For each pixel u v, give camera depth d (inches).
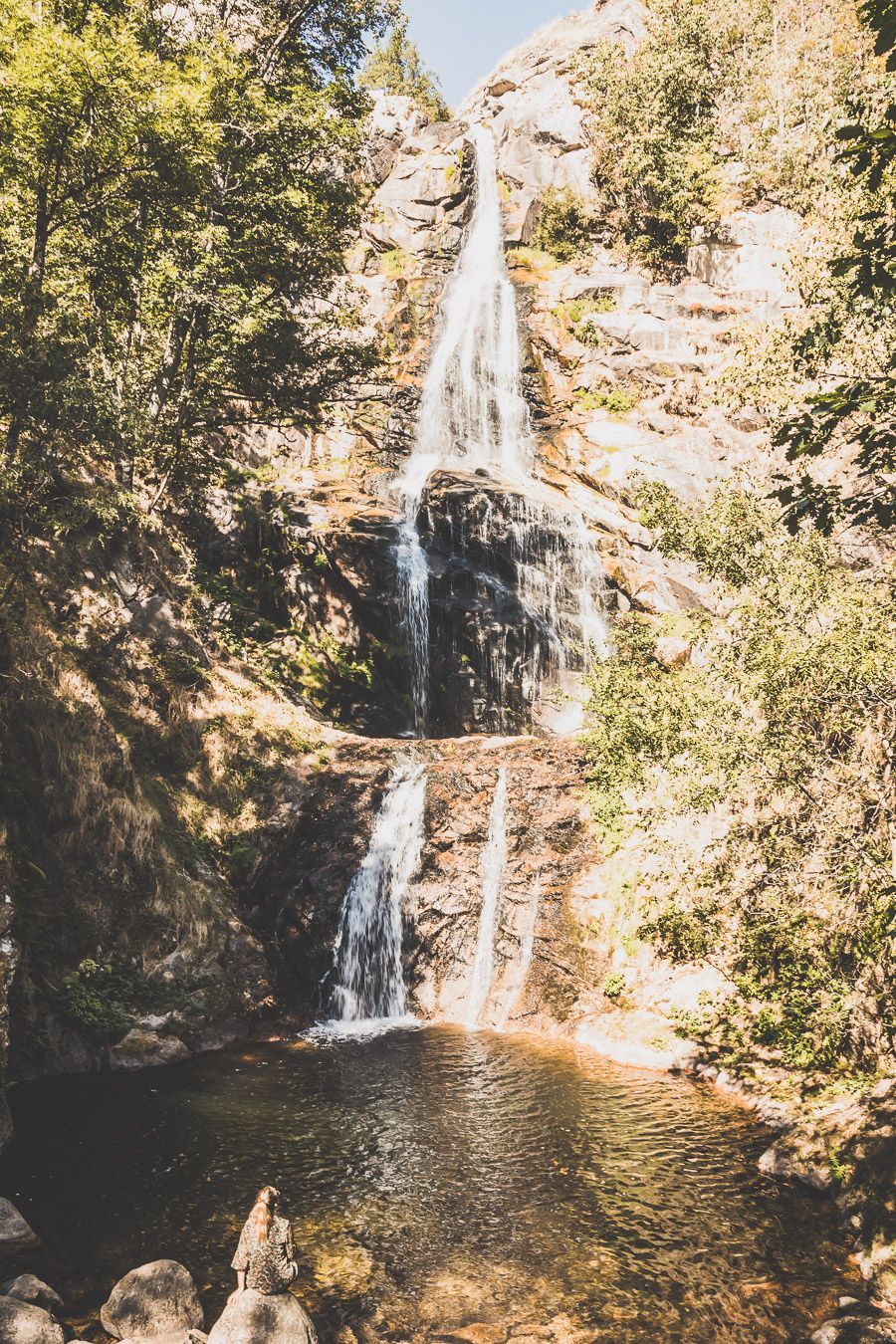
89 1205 355.3
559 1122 444.5
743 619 431.2
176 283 657.6
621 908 617.0
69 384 436.5
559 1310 298.5
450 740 797.2
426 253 1470.2
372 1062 530.6
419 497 1078.4
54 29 480.4
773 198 1390.3
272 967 609.9
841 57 1523.1
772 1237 342.3
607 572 982.4
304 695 911.0
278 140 749.3
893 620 389.4
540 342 1266.0
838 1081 449.7
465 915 665.0
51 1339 267.3
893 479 438.9
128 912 555.8
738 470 492.1
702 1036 531.2
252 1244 262.5
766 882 465.7
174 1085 483.2
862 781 406.3
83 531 667.4
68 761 553.9
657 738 510.0
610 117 1469.0
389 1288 308.2
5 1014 418.3
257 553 991.0
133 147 522.6
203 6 810.8
